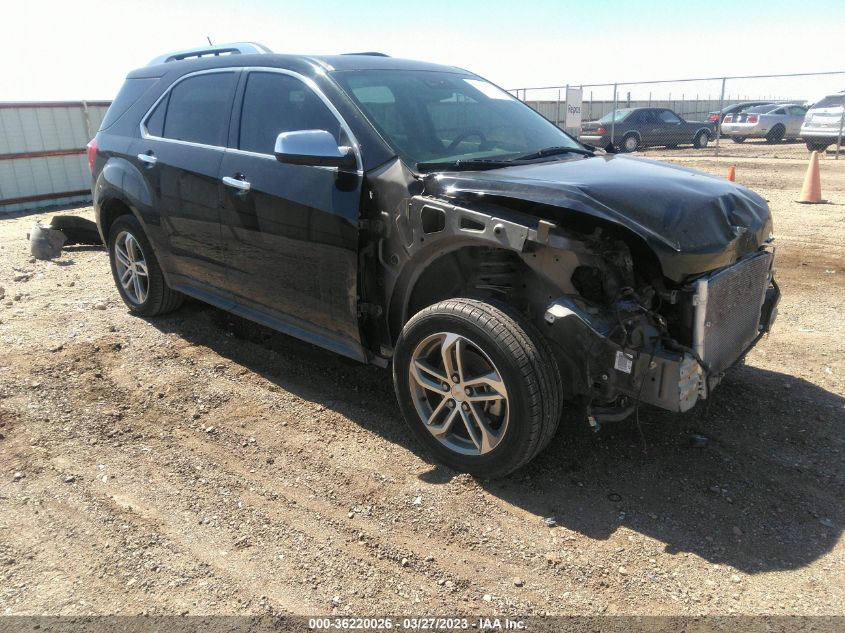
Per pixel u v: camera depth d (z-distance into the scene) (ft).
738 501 9.91
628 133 72.49
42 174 42.19
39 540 9.09
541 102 75.00
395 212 10.69
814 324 17.20
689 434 11.76
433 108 12.76
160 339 16.33
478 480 10.41
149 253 16.67
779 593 8.11
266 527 9.40
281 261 12.62
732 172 35.01
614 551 8.84
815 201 35.12
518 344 9.37
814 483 10.36
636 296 9.52
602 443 11.47
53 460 11.03
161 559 8.73
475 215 9.68
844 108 57.47
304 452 11.35
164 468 10.86
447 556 8.81
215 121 14.17
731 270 10.00
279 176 12.26
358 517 9.61
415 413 10.92
